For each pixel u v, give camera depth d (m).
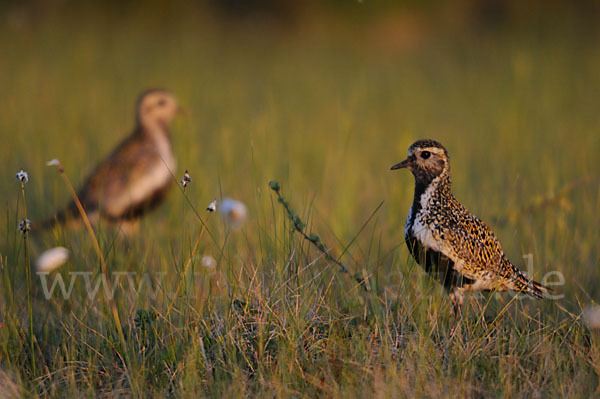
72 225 12.11
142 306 8.93
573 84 22.33
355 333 8.15
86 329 8.62
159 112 14.01
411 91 24.06
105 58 29.06
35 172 14.20
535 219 11.51
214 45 34.44
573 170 14.07
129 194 13.05
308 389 7.39
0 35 31.97
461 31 36.25
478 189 13.61
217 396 7.26
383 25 37.97
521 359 7.86
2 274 9.75
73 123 18.34
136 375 7.53
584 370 7.54
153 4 38.62
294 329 7.93
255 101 22.16
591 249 10.77
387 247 11.44
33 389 7.54
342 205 12.16
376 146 17.41
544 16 34.19
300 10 39.72
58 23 34.56
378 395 7.13
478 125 18.95
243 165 14.75
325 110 20.91
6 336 8.19
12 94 21.72
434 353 7.79
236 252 10.32
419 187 9.23
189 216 12.22
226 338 8.02
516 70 20.94
